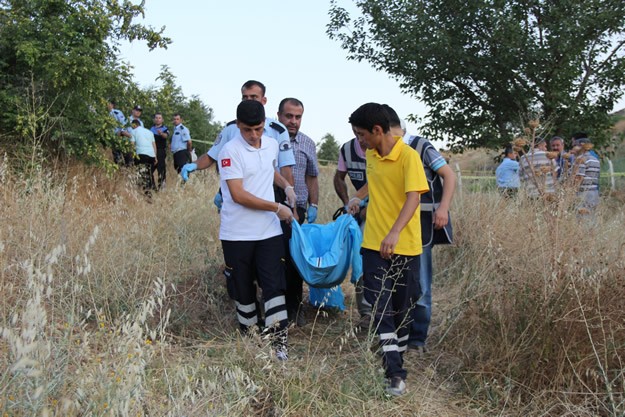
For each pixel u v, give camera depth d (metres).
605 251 4.34
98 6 8.52
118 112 9.81
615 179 13.77
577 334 3.74
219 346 4.14
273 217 4.23
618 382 3.65
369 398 3.61
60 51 8.02
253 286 4.36
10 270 4.13
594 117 13.16
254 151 4.12
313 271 4.45
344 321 5.13
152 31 9.16
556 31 12.63
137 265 4.87
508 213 6.64
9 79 8.16
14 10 8.23
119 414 2.57
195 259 5.71
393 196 3.78
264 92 4.80
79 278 4.53
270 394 3.54
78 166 8.23
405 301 3.90
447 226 4.39
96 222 5.94
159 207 7.30
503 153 13.61
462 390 3.89
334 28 14.55
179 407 2.83
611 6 12.68
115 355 2.95
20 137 7.84
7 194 5.72
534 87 13.38
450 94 14.40
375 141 3.73
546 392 3.68
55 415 2.48
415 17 13.69
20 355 2.34
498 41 12.96
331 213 9.12
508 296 4.08
